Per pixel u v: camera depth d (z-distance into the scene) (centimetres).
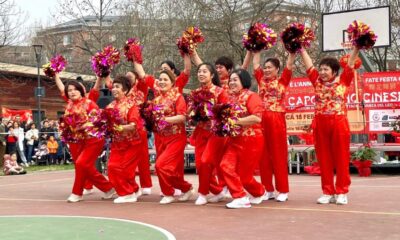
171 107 755
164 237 514
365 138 1435
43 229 568
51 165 1795
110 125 768
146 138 885
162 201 770
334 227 561
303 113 1414
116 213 682
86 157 805
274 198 791
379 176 1241
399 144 1286
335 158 723
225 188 810
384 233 527
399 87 1366
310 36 732
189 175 1387
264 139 764
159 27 2767
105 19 2994
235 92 719
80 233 541
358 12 1742
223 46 2548
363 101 1373
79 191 815
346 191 727
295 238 511
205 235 530
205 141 750
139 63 832
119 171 786
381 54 3028
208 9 2486
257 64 777
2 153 1673
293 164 1425
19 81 2877
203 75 725
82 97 821
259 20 2427
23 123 1919
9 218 647
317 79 727
